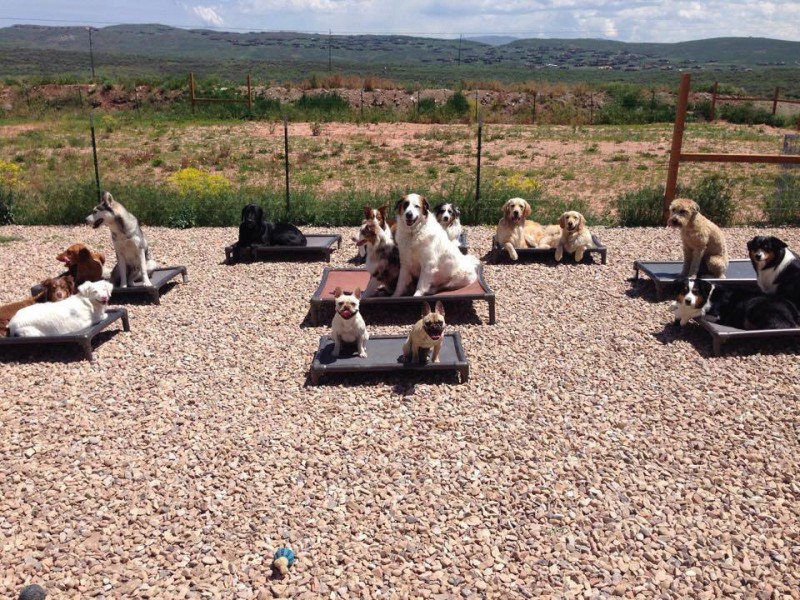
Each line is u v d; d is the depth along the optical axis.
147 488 5.18
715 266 9.18
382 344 7.38
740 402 6.39
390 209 13.97
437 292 8.73
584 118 35.69
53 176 19.86
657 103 38.31
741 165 21.97
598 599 4.09
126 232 9.02
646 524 4.74
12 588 4.21
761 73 105.06
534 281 10.13
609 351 7.61
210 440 5.84
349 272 9.74
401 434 5.90
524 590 4.15
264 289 9.93
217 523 4.79
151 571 4.35
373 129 31.42
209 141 27.36
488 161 22.84
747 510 4.88
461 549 4.51
